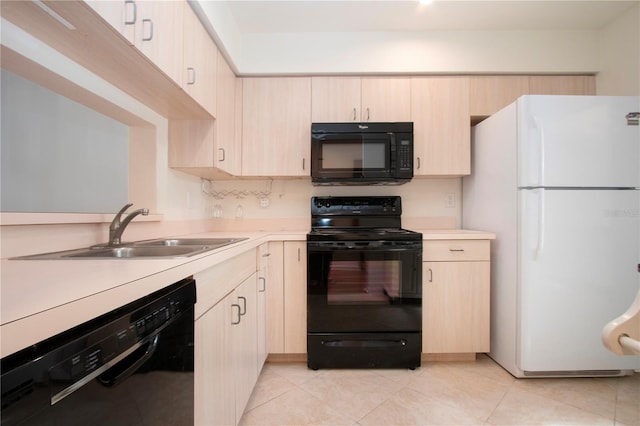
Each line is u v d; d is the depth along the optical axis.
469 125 2.14
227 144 1.93
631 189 1.65
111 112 1.41
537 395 1.57
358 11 1.92
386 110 2.13
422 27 2.10
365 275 1.86
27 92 1.36
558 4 1.88
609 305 1.66
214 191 2.37
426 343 1.90
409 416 1.41
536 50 2.13
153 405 0.64
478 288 1.91
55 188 1.46
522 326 1.68
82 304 0.46
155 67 1.12
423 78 2.15
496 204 1.93
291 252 1.91
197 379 0.86
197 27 1.46
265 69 2.11
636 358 1.65
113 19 0.88
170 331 0.71
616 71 2.03
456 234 1.89
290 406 1.48
